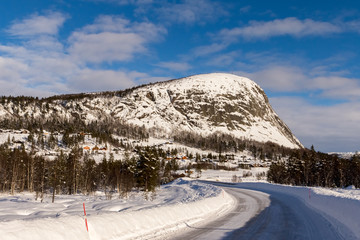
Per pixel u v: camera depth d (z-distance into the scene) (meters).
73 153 63.66
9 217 15.55
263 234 10.22
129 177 62.50
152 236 9.73
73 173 60.34
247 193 37.06
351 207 12.03
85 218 9.02
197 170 152.75
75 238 8.02
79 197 48.44
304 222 12.84
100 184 76.44
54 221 8.22
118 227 9.73
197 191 45.91
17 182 66.75
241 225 12.27
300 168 85.00
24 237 6.91
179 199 34.31
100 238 8.74
